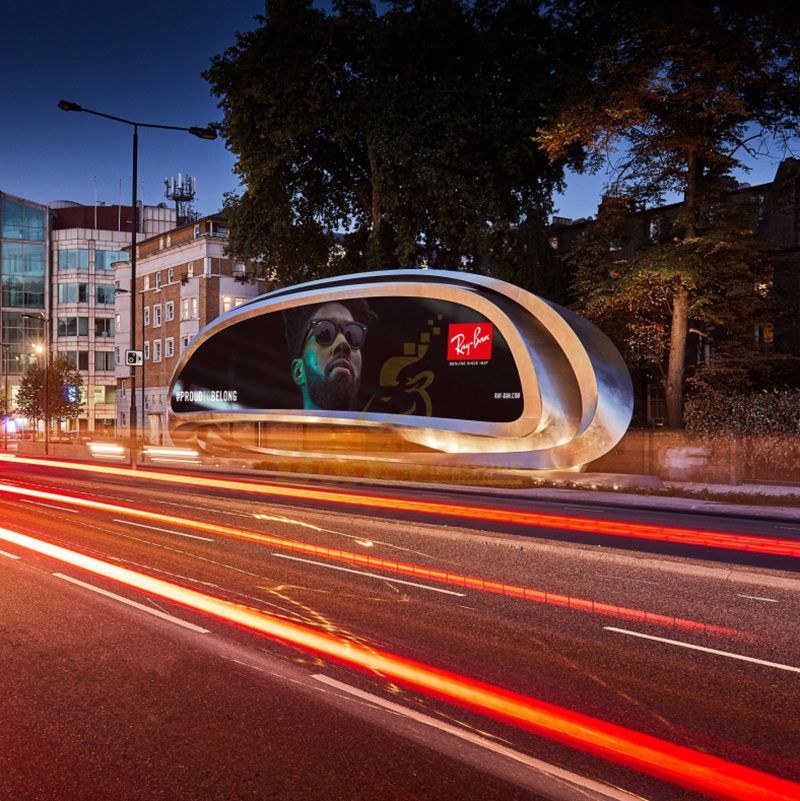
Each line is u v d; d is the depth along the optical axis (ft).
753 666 22.50
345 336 123.85
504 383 104.37
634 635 25.73
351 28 133.39
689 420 104.94
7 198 324.80
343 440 129.49
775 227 126.21
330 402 125.39
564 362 105.09
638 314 116.67
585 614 28.63
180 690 20.48
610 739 17.29
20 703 19.61
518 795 14.64
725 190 114.42
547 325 102.32
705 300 105.81
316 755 16.42
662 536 50.39
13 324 326.24
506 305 107.24
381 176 133.49
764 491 89.25
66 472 118.01
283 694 20.15
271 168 143.13
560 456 99.96
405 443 121.49
